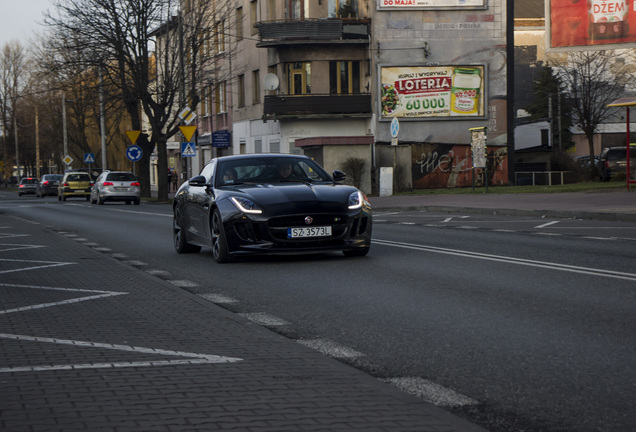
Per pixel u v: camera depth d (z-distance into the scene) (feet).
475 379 17.75
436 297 29.14
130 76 149.79
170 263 42.86
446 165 142.82
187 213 46.60
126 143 230.89
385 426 13.96
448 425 14.03
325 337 22.75
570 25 104.88
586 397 16.16
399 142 145.89
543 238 50.55
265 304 28.71
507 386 17.11
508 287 31.07
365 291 31.01
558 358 19.56
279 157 44.98
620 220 63.26
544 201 83.20
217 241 41.55
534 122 191.31
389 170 125.59
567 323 23.82
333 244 39.99
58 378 17.51
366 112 147.54
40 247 52.85
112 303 28.91
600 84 186.91
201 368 18.51
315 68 148.05
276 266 39.55
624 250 42.86
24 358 19.63
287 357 19.75
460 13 146.20
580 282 31.81
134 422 14.19
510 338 21.98
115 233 66.18
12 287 33.63
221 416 14.55
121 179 142.41
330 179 44.16
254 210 39.50
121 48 145.28
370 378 17.52
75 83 153.28
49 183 203.00
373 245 48.47
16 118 321.93
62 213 106.01
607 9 103.60
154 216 94.12
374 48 145.48
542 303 27.35
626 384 17.07
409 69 145.79
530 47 196.75
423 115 146.00
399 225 66.64
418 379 17.78
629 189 90.94
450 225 64.75
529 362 19.22
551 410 15.29
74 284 34.30
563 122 199.31
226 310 27.17
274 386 16.78
